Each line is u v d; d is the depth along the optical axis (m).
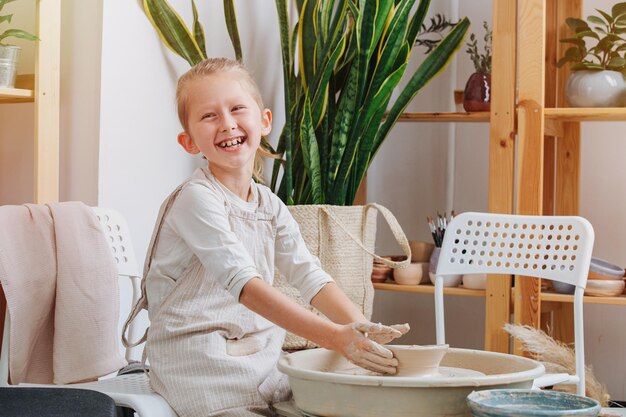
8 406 1.23
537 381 1.72
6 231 1.66
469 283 2.69
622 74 2.63
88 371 1.73
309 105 2.47
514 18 2.57
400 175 3.39
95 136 2.25
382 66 2.59
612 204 3.14
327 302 1.67
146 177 2.42
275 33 2.95
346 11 2.65
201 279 1.59
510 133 2.58
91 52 2.27
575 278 2.02
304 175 2.67
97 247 1.78
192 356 1.53
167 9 2.40
